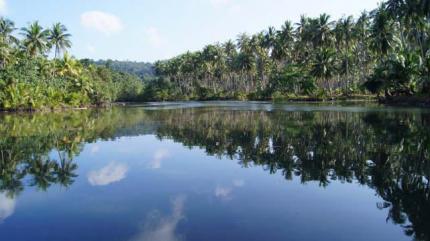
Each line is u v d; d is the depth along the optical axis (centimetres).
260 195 1170
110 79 12138
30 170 1609
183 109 6450
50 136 2783
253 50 11362
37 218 995
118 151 2091
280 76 9850
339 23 8662
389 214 982
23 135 2842
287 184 1294
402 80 5722
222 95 11969
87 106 8256
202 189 1256
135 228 908
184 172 1528
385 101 6012
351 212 1001
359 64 9394
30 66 6831
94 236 864
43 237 865
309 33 9038
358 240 821
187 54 13962
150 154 1984
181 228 900
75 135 2855
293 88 9581
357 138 2266
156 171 1562
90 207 1083
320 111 4712
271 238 831
